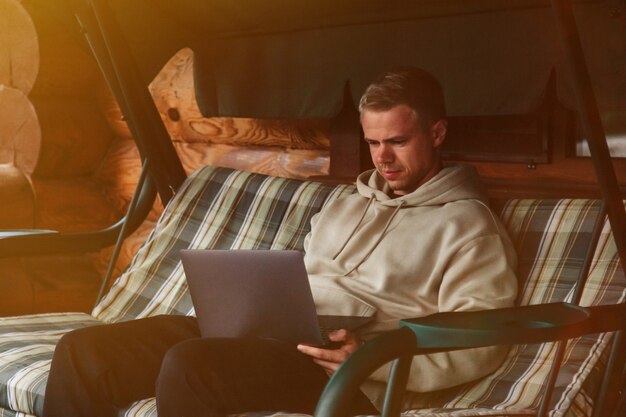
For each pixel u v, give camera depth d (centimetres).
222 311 240
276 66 400
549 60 315
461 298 243
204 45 427
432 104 270
